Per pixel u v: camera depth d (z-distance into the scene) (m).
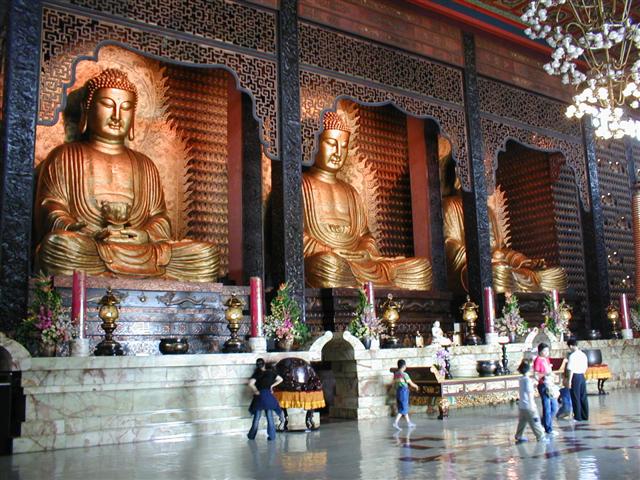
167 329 10.97
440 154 17.73
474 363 11.82
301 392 8.42
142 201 12.53
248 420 8.74
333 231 14.66
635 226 18.95
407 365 10.66
